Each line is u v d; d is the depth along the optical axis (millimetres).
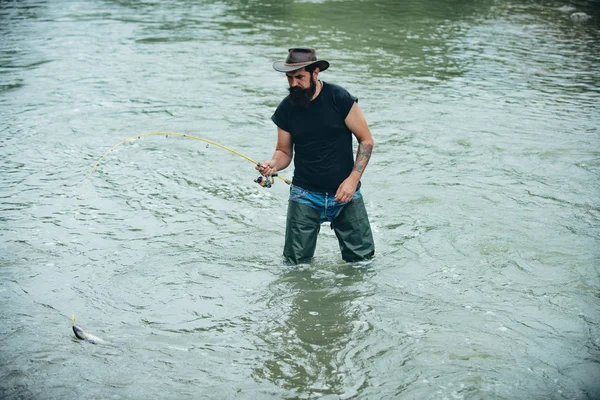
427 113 8906
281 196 6359
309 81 4512
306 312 4328
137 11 16875
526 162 7152
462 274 4812
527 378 3588
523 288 4598
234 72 10969
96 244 5285
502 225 5617
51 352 3857
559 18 16656
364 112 8875
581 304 4371
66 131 8102
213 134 8016
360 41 13414
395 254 5141
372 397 3451
